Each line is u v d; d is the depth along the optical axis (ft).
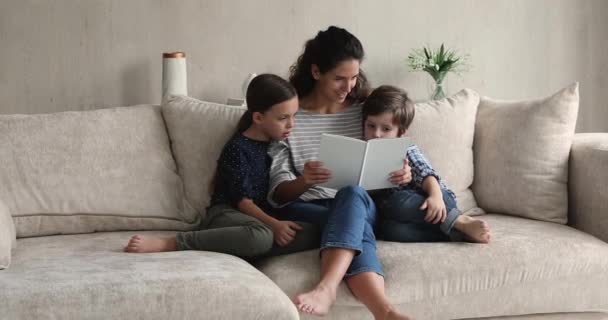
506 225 8.44
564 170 8.91
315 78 8.70
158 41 12.19
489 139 9.17
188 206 8.66
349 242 7.31
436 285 7.44
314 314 6.98
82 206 8.27
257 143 8.51
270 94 8.22
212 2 12.28
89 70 12.06
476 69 13.38
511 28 13.42
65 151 8.39
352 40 8.55
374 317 7.22
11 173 8.19
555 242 7.92
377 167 7.89
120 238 8.09
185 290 6.33
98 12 11.97
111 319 6.14
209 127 8.79
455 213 8.01
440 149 9.04
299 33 12.64
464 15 13.23
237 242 7.59
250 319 6.41
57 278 6.40
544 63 13.60
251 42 12.50
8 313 5.98
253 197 8.36
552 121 8.91
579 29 13.62
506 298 7.70
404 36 13.03
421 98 13.21
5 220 7.36
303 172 8.05
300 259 7.61
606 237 8.50
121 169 8.50
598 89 13.80
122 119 8.77
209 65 12.40
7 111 11.91
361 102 8.93
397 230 8.05
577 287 7.90
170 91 11.55
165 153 8.80
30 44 11.84
